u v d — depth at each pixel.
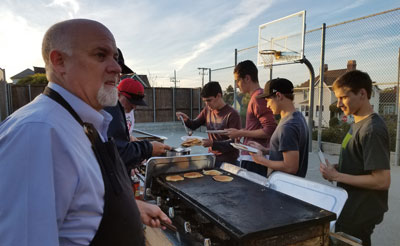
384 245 2.56
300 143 1.72
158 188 1.50
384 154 1.30
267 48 8.13
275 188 1.37
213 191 1.23
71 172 0.65
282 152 1.72
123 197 0.80
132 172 2.02
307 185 1.24
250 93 2.61
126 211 0.79
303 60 6.40
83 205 0.68
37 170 0.59
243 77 2.54
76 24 0.77
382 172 1.30
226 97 10.84
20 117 0.65
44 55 0.79
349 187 1.47
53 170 0.62
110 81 0.83
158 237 1.22
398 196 3.79
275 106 1.87
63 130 0.68
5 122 0.68
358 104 1.42
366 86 1.40
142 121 14.12
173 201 1.30
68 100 0.75
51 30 0.77
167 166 1.58
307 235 0.90
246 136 2.38
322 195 1.15
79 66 0.76
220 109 2.74
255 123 2.51
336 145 6.94
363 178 1.35
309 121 6.94
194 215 1.10
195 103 15.37
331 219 0.94
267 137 2.33
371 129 1.33
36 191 0.58
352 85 1.41
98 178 0.74
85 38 0.76
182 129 14.72
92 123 0.81
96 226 0.72
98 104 0.84
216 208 1.01
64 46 0.75
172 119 14.94
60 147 0.64
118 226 0.77
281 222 0.87
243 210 0.99
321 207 1.12
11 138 0.60
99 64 0.79
